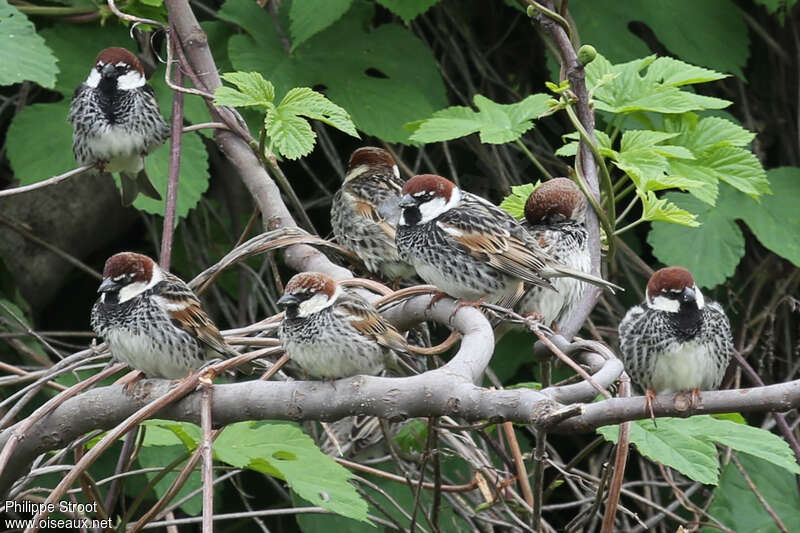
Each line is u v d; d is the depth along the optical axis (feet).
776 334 45.44
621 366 24.47
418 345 35.04
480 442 38.55
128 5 39.60
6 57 33.88
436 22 46.52
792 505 38.11
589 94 31.65
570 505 35.04
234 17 40.01
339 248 32.60
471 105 46.01
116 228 45.14
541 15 31.50
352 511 24.50
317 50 40.45
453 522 37.70
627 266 44.70
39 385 26.63
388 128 39.01
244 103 28.48
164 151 37.60
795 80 47.42
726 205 40.29
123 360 26.13
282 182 34.35
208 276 30.48
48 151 38.04
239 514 30.30
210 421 22.38
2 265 40.75
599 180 33.22
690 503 38.22
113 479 27.55
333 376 25.64
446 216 29.12
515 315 25.91
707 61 42.75
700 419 27.25
